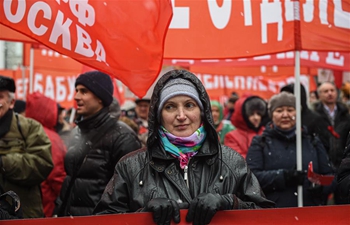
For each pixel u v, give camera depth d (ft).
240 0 16.63
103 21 13.38
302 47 17.04
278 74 34.45
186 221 9.85
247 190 10.83
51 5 12.64
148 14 13.58
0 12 12.10
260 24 16.67
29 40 17.39
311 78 43.47
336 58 27.55
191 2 16.56
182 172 10.63
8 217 11.81
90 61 13.17
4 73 44.01
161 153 10.66
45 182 20.71
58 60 35.99
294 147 18.31
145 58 13.64
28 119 17.13
